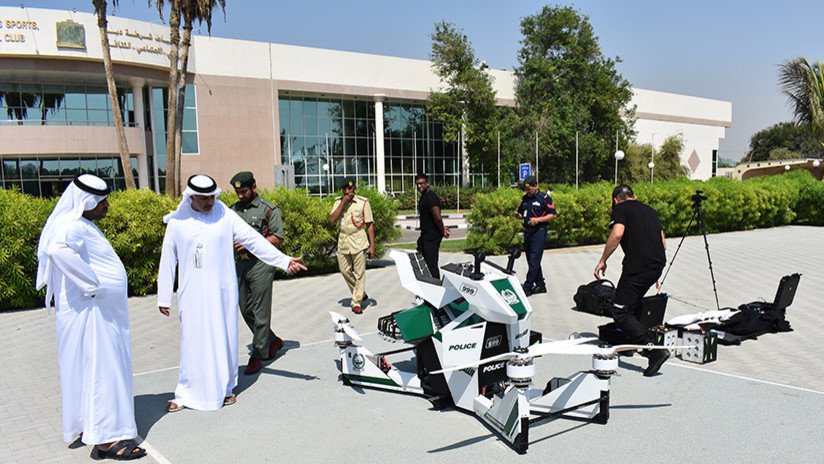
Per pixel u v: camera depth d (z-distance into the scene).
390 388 5.20
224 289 4.97
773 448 3.92
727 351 6.28
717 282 10.52
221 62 34.44
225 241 4.98
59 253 3.72
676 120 62.31
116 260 4.13
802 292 9.48
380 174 41.19
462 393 4.64
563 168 45.00
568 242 16.36
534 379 5.42
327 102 39.81
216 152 34.62
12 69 26.72
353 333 5.40
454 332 4.62
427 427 4.42
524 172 23.42
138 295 10.20
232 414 4.75
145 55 29.55
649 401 4.84
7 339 7.35
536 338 5.13
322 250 12.21
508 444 4.08
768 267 12.20
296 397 5.12
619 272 11.88
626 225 5.74
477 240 14.79
